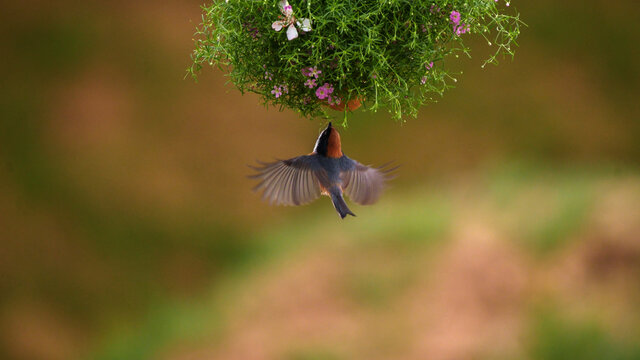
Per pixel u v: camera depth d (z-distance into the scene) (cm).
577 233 1021
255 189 580
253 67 587
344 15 580
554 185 1179
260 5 583
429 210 1150
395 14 582
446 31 587
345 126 586
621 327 871
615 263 961
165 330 1124
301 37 582
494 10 591
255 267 1211
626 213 1030
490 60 590
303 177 582
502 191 1185
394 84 586
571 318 902
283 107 589
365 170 584
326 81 584
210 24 588
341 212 580
